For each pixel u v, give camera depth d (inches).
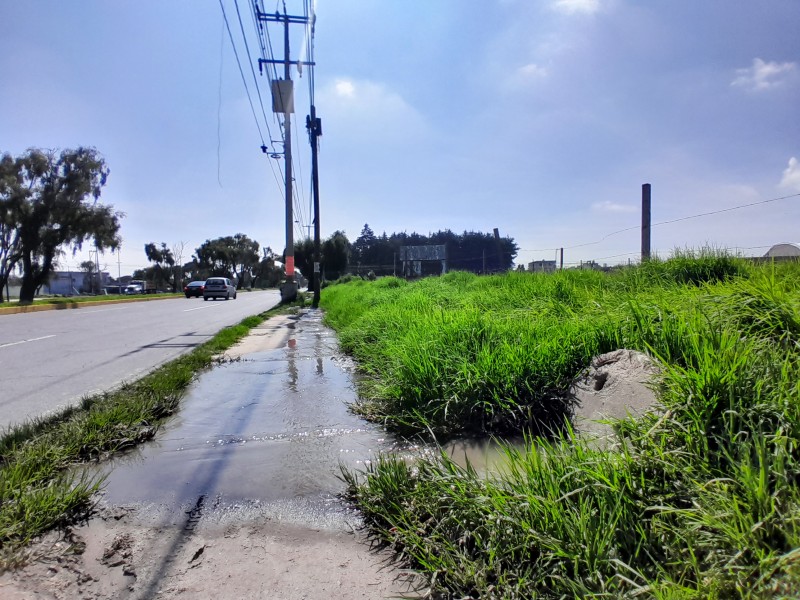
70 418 161.3
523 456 111.4
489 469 112.7
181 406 184.1
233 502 105.5
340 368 258.1
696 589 59.4
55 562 82.7
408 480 102.7
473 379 150.4
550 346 155.6
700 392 89.1
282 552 85.8
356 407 175.2
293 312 711.1
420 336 205.2
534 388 146.9
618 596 60.4
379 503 98.9
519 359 153.4
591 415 122.0
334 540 89.9
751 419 80.5
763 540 61.4
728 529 63.4
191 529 94.2
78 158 1280.8
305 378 232.5
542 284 305.4
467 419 147.4
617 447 89.3
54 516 95.9
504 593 68.7
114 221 1353.3
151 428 154.3
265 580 77.5
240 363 275.6
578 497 81.0
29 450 127.3
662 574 63.4
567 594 65.0
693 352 111.7
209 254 3344.0
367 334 300.7
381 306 394.6
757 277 174.7
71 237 1300.4
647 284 263.0
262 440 145.4
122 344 370.0
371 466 113.6
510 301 281.3
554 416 142.5
